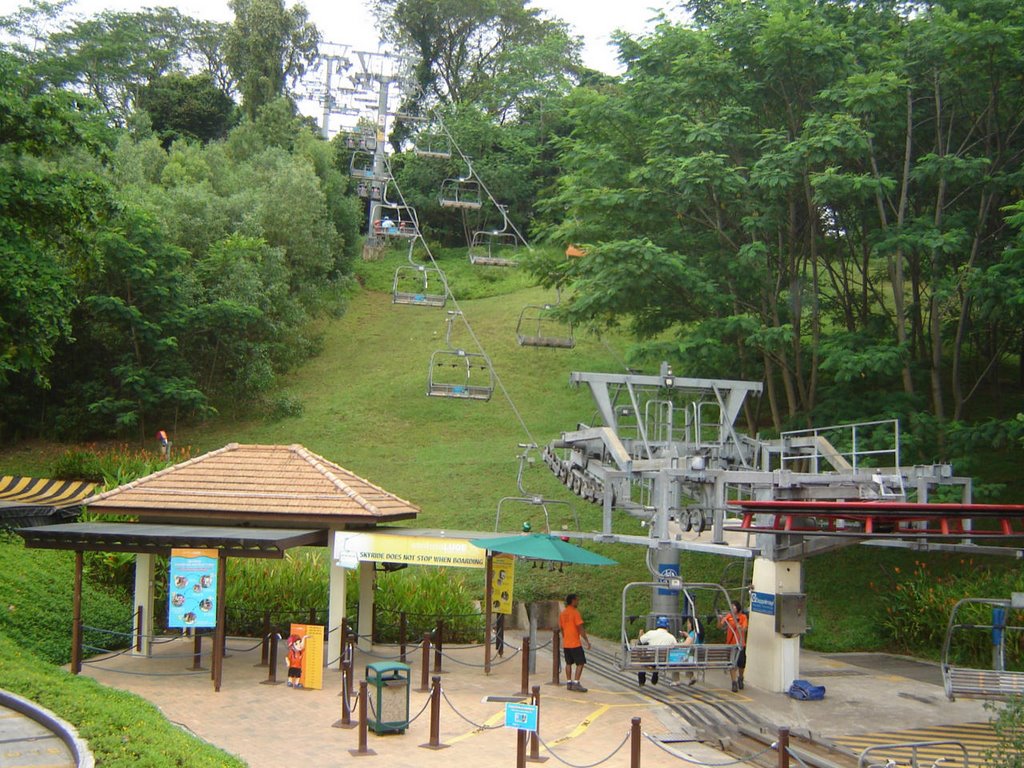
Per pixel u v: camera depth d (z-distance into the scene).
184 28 84.56
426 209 70.38
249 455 22.14
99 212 25.59
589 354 47.88
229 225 47.34
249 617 22.88
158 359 40.69
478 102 78.06
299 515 19.81
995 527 26.39
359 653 21.45
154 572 22.30
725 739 14.84
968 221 27.88
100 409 40.06
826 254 32.06
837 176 24.80
